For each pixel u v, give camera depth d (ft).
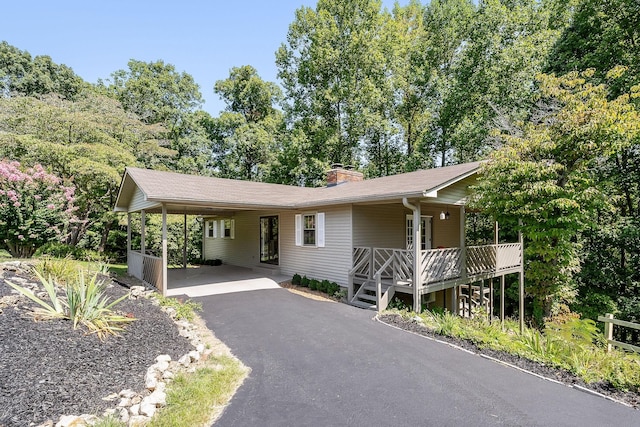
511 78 55.11
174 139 83.56
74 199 40.96
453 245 44.47
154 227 59.67
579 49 46.21
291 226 40.04
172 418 10.53
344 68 72.79
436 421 11.05
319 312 24.59
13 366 11.03
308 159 73.26
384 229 35.32
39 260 26.07
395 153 75.82
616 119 25.29
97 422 9.48
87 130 49.16
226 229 53.36
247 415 11.21
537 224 28.76
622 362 15.89
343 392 12.90
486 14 57.72
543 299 33.27
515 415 11.46
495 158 28.43
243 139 82.99
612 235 38.99
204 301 27.53
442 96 64.34
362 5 72.84
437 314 23.94
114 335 14.85
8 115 49.80
